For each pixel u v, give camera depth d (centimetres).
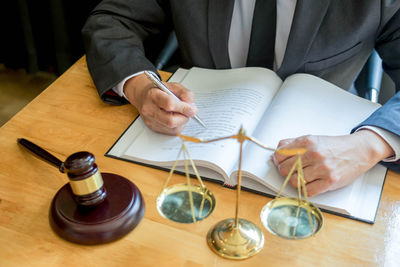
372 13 137
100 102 128
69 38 272
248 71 134
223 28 144
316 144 100
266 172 100
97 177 89
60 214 90
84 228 88
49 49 286
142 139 113
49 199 98
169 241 90
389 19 141
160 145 111
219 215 95
